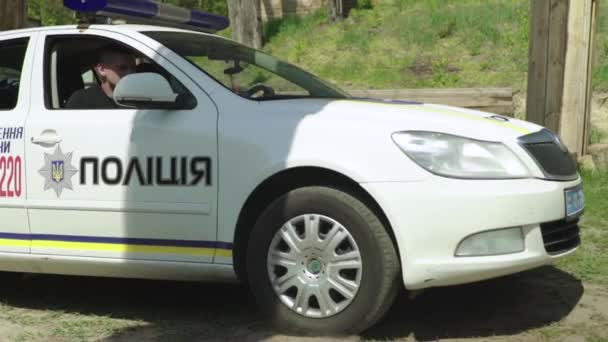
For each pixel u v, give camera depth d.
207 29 5.98
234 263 4.25
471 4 16.94
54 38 4.87
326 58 15.66
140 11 5.07
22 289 5.45
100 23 4.96
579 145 8.25
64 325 4.53
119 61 4.68
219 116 4.31
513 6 15.94
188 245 4.31
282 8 19.58
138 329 4.43
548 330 4.20
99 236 4.48
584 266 5.44
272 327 4.37
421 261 3.88
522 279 5.23
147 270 4.41
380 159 3.94
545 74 8.11
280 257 4.15
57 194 4.55
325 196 4.03
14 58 4.93
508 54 13.96
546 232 4.03
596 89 10.64
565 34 8.07
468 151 3.93
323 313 4.09
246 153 4.17
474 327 4.31
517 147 3.99
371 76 14.03
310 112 4.20
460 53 14.45
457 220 3.84
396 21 16.72
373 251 3.96
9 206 4.66
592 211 6.96
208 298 5.09
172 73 4.52
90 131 4.50
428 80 13.43
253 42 14.82
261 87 4.68
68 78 4.84
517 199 3.87
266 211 4.16
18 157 4.64
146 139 4.38
